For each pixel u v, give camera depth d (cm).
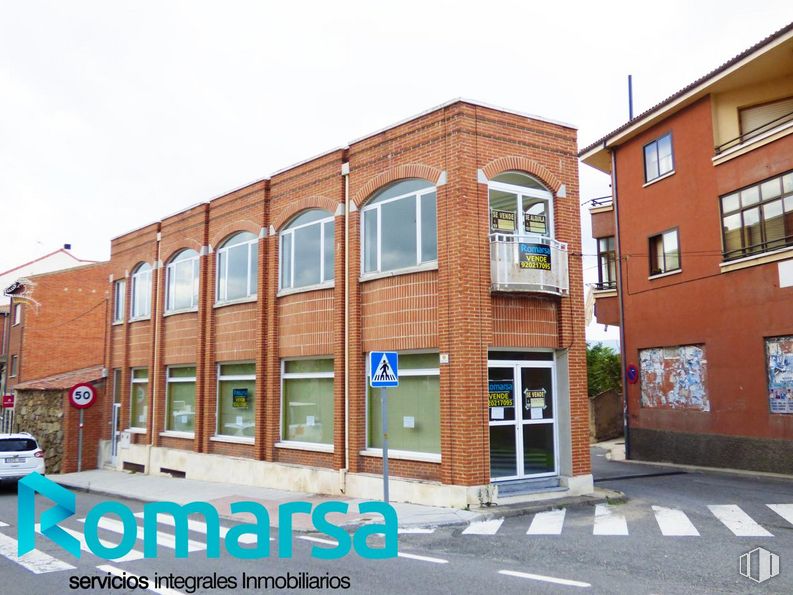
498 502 1204
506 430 1276
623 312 2241
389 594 683
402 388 1360
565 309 1352
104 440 2400
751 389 1741
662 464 1992
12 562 870
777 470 1662
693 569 775
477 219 1270
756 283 1734
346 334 1466
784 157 1672
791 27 1588
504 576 754
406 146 1374
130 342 2333
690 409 1959
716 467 1836
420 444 1311
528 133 1366
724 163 1852
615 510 1182
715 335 1861
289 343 1636
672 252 2050
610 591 688
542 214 1388
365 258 1461
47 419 2434
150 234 2250
